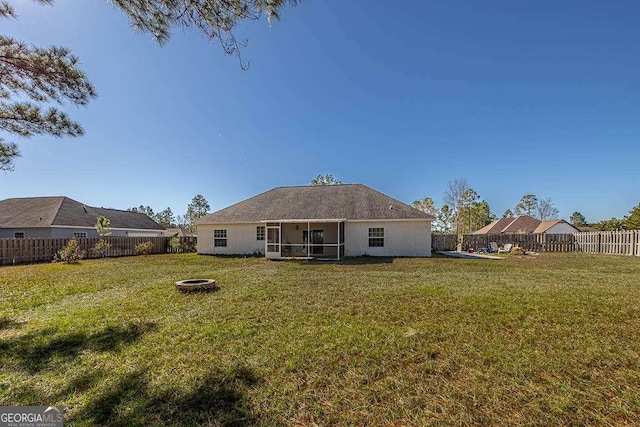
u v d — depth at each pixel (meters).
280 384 2.80
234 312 5.15
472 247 23.00
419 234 16.58
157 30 3.39
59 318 4.93
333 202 18.69
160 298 6.30
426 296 6.19
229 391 2.69
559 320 4.60
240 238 18.72
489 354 3.41
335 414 2.36
